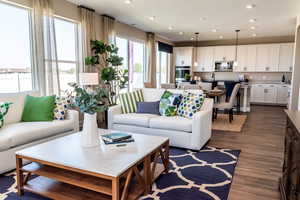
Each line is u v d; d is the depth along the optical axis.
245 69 9.00
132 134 2.77
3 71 3.73
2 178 2.51
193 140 3.37
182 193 2.22
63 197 1.99
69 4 4.69
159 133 3.59
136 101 4.23
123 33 6.53
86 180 2.01
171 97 3.92
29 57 4.11
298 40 5.54
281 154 3.33
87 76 4.19
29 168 2.22
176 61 9.98
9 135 2.64
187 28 7.12
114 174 1.71
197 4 4.66
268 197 2.17
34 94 4.02
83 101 2.27
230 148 3.57
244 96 7.07
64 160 1.94
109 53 5.58
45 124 3.18
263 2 4.48
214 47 9.48
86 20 5.03
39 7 3.97
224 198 2.14
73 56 5.09
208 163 2.95
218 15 5.50
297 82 5.62
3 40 3.71
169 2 4.57
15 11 3.85
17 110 3.38
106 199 1.96
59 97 3.68
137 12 5.36
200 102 3.67
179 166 2.85
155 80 8.24
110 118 3.99
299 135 1.47
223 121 5.67
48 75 4.18
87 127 2.26
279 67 8.47
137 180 2.14
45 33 4.11
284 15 5.43
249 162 3.02
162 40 8.99
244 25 6.60
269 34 8.07
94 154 2.08
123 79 5.96
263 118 6.06
